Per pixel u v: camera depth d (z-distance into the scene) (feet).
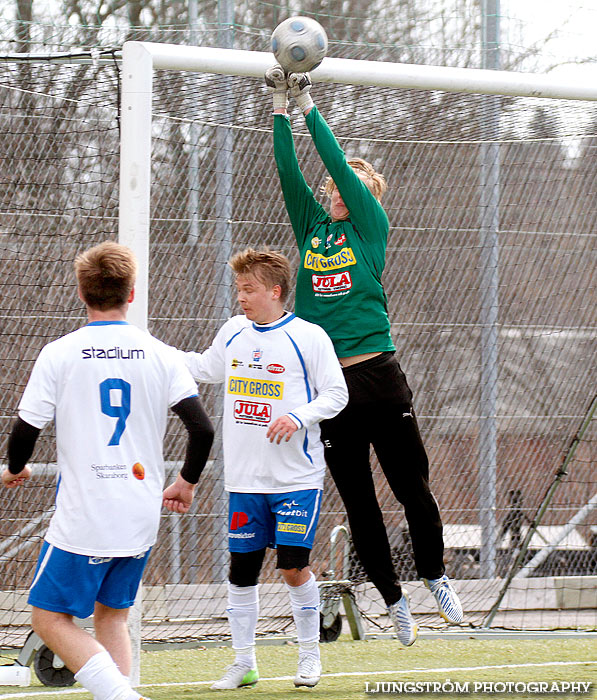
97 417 34.83
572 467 81.05
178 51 49.83
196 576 71.10
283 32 46.60
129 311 48.73
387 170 79.41
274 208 75.66
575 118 64.75
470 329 78.84
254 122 64.49
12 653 58.80
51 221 72.02
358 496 49.96
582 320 81.00
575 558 79.77
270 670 54.19
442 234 79.46
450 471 77.97
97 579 34.78
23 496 68.54
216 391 72.28
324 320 48.52
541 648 61.26
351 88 57.47
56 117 65.67
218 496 71.67
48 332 71.20
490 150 77.41
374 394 48.11
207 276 72.54
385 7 80.74
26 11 80.64
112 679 33.50
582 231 81.61
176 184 72.79
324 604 62.80
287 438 42.19
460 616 52.16
